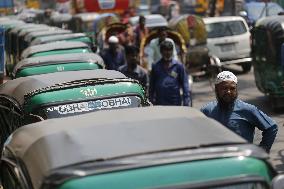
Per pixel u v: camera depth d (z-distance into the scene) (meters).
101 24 49.06
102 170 6.84
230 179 6.97
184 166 6.95
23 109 13.24
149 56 27.56
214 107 11.76
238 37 37.91
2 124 14.73
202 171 6.97
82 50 22.66
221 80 11.55
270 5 47.59
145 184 6.81
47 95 13.24
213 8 52.38
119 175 6.84
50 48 22.56
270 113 25.94
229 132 8.02
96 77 14.23
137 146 7.41
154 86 18.70
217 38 37.72
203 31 36.06
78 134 7.94
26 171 7.93
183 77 18.50
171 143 7.50
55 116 13.03
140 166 6.90
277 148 19.83
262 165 7.21
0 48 26.59
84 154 7.30
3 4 66.81
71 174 6.80
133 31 35.66
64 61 18.28
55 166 7.21
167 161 6.96
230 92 11.50
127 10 64.69
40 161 7.64
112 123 8.30
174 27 36.16
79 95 13.28
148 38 29.20
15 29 35.38
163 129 7.99
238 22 38.47
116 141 7.61
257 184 7.14
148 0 81.06
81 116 8.95
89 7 63.56
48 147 7.77
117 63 23.97
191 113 8.84
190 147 7.33
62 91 13.34
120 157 7.09
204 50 34.34
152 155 7.07
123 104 13.37
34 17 66.06
